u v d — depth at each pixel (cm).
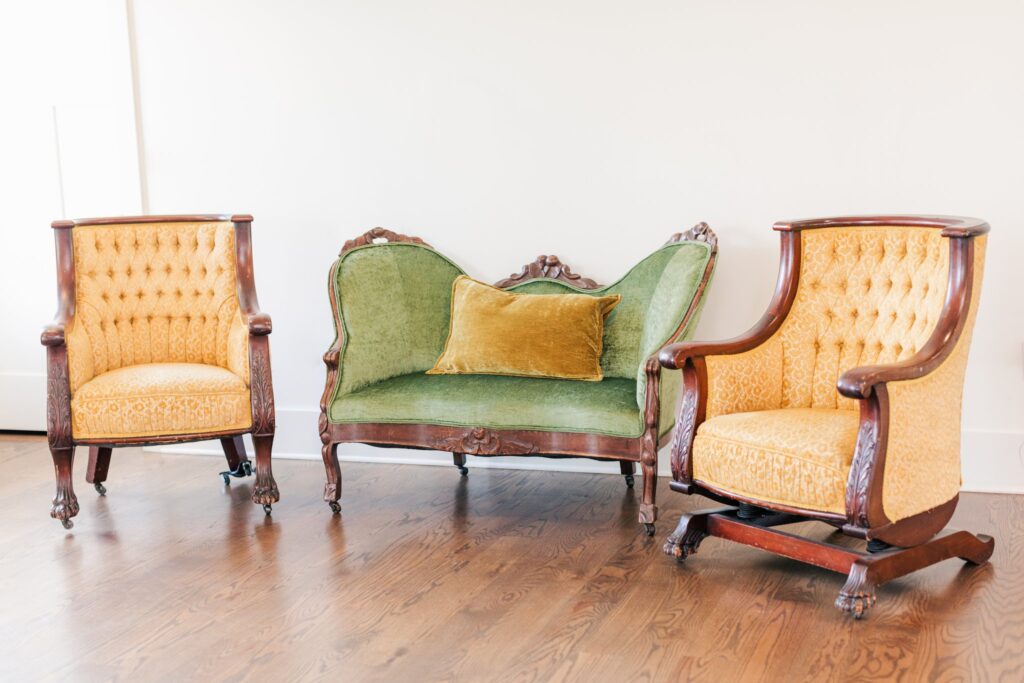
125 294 385
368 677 236
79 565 310
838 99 367
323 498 367
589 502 366
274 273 432
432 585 290
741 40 373
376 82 412
